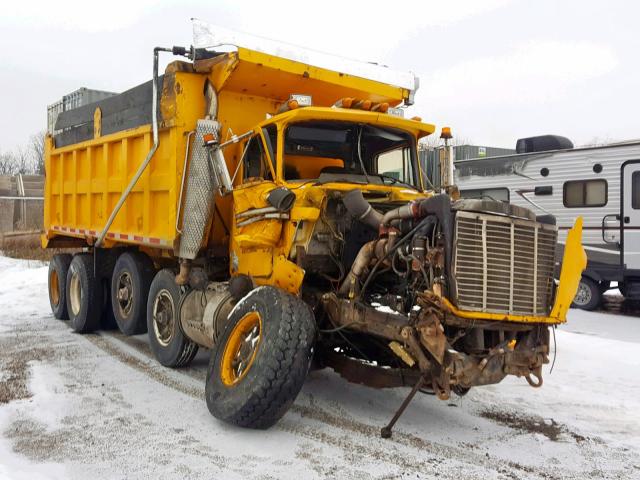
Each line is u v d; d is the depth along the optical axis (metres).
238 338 5.41
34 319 10.83
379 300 5.12
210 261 7.16
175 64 6.84
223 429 5.04
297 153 6.11
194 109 6.98
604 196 12.34
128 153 8.06
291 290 5.53
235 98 7.16
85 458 4.40
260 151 6.37
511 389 6.35
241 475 4.13
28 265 18.61
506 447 4.71
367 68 7.51
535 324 5.05
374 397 6.03
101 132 8.88
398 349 4.76
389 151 6.60
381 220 5.17
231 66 6.53
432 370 4.64
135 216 7.99
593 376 6.82
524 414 5.54
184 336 6.95
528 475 4.18
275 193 5.43
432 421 5.31
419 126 6.56
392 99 7.82
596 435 5.01
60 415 5.36
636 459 4.51
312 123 6.13
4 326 10.11
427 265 4.62
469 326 4.64
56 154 10.66
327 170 6.25
